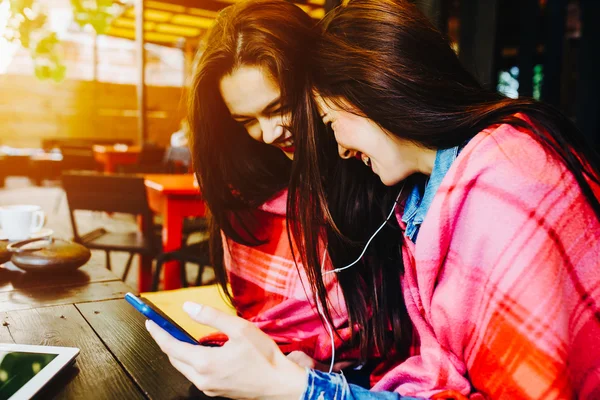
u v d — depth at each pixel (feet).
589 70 15.34
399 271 3.39
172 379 2.43
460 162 2.50
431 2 7.34
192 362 2.27
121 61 38.63
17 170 27.86
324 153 3.27
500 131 2.48
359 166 3.34
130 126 36.88
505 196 2.32
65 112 34.63
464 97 2.63
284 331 3.83
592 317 2.30
